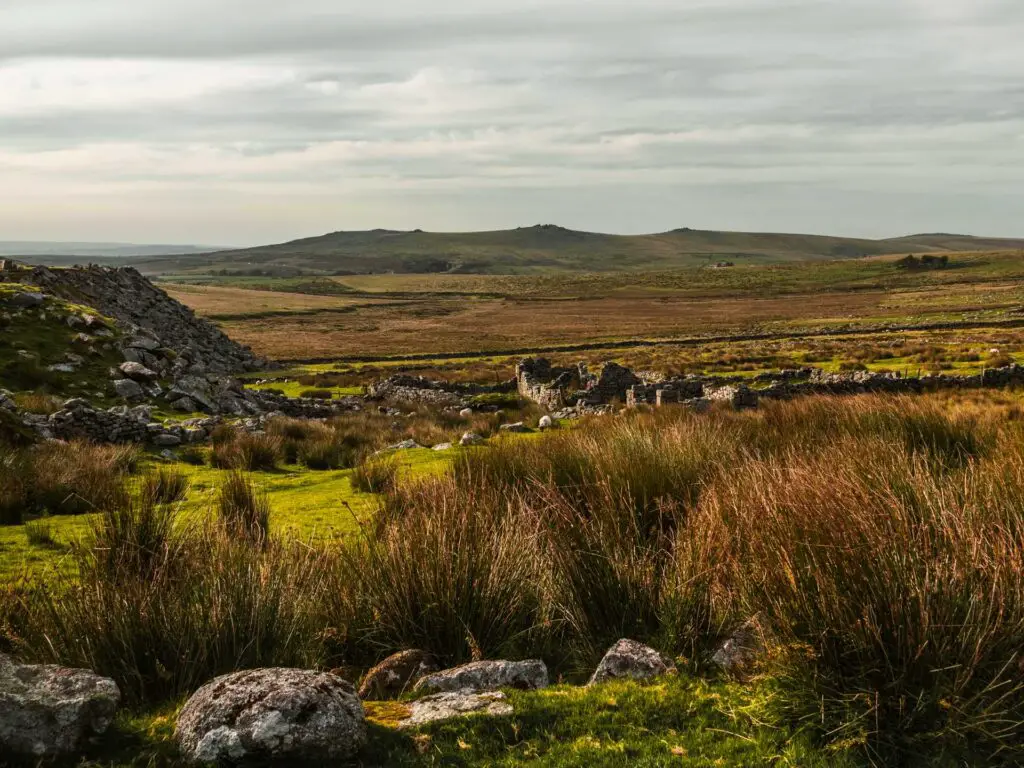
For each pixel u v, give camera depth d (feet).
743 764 11.46
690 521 20.30
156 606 16.24
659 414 55.16
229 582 17.19
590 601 18.34
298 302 525.75
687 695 13.82
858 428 37.32
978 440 33.50
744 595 16.46
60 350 79.46
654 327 337.11
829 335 235.61
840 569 13.94
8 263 119.03
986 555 14.03
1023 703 12.12
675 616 17.07
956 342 169.07
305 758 11.27
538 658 17.19
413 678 15.83
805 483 18.45
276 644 16.57
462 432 66.18
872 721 12.28
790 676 13.25
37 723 11.40
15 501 34.24
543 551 20.95
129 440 58.13
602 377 100.12
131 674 15.15
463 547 18.65
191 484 44.24
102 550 21.17
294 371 160.86
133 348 85.40
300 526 32.12
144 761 11.27
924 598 12.89
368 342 284.82
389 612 18.20
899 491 19.61
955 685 12.12
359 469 43.68
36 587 19.72
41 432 53.78
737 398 79.46
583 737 12.32
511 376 145.07
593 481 26.48
